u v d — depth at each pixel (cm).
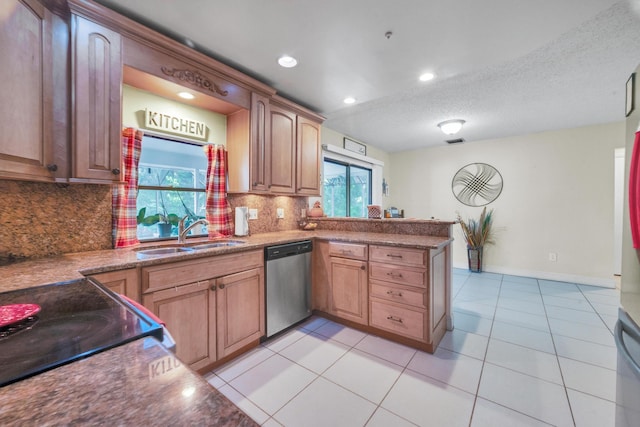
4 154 112
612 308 297
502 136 441
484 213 457
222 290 187
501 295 343
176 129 219
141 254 167
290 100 278
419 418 144
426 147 520
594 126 382
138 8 153
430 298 205
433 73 223
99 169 151
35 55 127
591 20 168
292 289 243
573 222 397
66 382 44
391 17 158
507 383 172
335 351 209
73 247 169
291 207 323
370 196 513
